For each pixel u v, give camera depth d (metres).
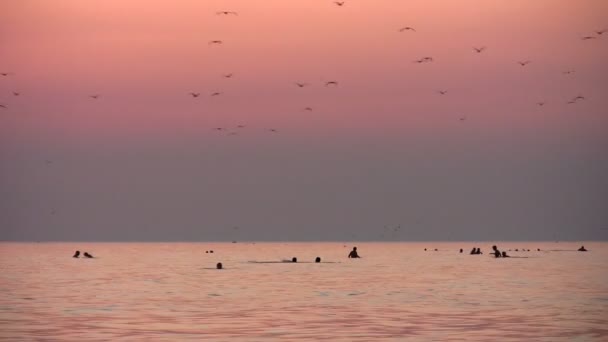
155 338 52.62
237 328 57.09
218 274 120.44
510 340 51.91
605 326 58.00
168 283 100.06
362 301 75.75
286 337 53.00
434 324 59.03
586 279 105.44
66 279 109.06
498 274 117.75
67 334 54.38
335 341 51.41
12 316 64.06
